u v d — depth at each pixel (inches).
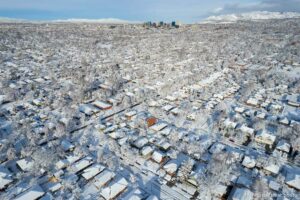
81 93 4313.5
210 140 3034.0
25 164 2472.9
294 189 2261.3
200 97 4473.4
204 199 2143.2
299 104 4190.5
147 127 3371.1
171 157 2691.9
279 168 2524.6
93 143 2992.1
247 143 3053.6
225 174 2309.3
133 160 2664.9
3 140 2785.4
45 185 2250.2
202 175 2315.5
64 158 2647.6
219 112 3833.7
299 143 2746.1
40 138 2997.0
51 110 3890.3
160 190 2251.5
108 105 4060.0
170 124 3516.2
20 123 3299.7
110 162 2477.9
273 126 3479.3
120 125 3412.9
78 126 3405.5
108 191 2143.2
